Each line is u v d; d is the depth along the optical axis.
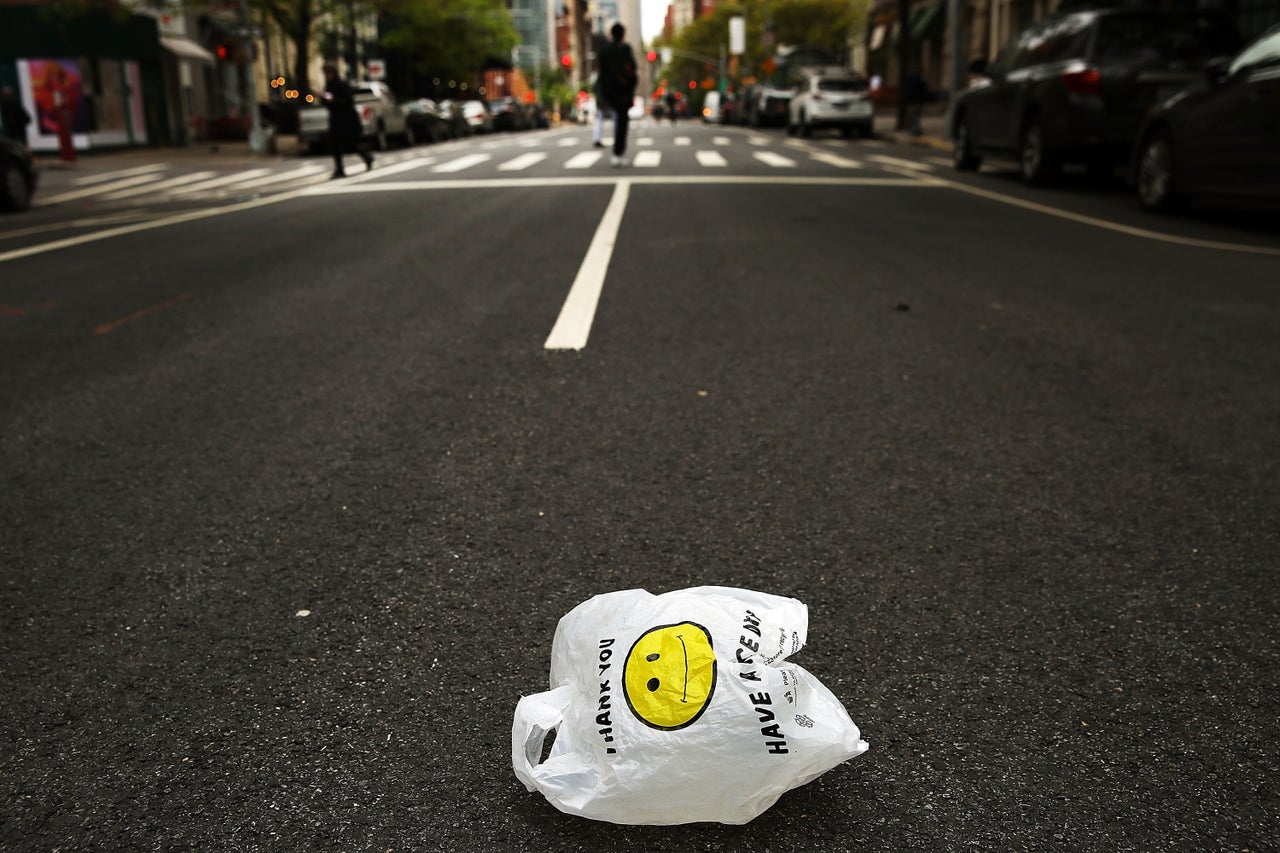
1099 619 2.32
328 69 16.48
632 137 28.55
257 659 2.18
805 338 4.97
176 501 3.06
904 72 28.33
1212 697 2.02
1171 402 3.96
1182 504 2.98
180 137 36.91
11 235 10.29
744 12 75.50
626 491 3.09
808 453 3.41
